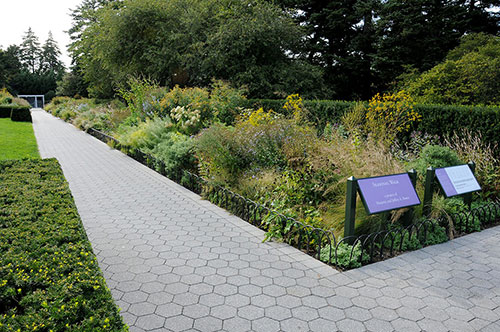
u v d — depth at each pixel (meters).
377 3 20.23
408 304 3.02
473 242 4.37
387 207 3.86
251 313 2.87
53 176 4.64
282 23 17.30
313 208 4.73
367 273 3.56
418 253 4.05
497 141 6.63
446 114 7.54
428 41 18.72
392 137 7.52
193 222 5.02
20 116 23.48
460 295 3.17
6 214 3.21
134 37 19.75
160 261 3.79
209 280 3.39
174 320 2.76
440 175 4.70
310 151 5.45
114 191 6.69
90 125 17.11
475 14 18.73
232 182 5.99
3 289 2.00
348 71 22.78
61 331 1.71
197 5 19.36
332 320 2.78
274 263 3.76
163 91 12.33
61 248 2.54
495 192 5.77
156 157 8.45
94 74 26.23
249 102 13.66
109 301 1.99
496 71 9.97
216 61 16.98
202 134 6.69
